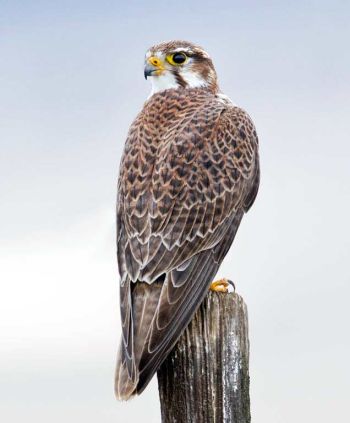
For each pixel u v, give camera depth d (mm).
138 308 9852
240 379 9531
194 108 11859
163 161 10883
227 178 11219
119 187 11062
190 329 9555
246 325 9648
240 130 11836
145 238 10391
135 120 11688
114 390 9141
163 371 9531
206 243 10750
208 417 9383
